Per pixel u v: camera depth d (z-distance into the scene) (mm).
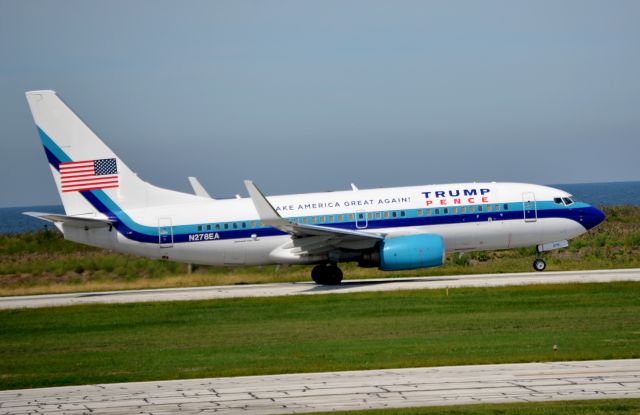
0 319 136625
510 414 59656
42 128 164125
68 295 175375
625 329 98375
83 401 69625
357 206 164000
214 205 166750
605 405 61500
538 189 169750
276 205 165250
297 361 85750
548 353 83250
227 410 64625
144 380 78875
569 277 160000
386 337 100500
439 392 67812
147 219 164625
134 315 134125
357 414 61344
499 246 168750
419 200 165125
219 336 108688
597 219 170500
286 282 182875
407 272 194500
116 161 165625
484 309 122125
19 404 69375
